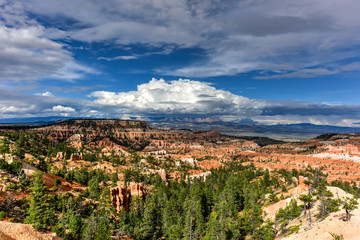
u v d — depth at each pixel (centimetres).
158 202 10475
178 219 8975
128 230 8425
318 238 6131
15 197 7631
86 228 6944
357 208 6781
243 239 8794
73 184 13075
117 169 18812
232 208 10650
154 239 8988
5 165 9431
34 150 17588
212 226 8125
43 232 5328
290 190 13362
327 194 8312
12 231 4669
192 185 15662
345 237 5678
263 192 13750
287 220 9069
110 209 9119
